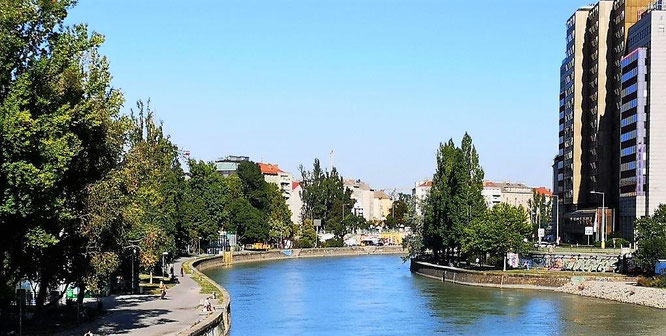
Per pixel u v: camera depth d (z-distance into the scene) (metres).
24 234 54.12
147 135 130.25
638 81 173.88
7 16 51.97
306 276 158.88
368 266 196.00
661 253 127.06
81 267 67.44
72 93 57.56
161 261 127.75
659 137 169.62
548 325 84.94
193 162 197.75
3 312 65.25
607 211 193.00
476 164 158.88
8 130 49.28
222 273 167.25
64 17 56.91
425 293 121.94
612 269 139.75
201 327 62.41
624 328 82.75
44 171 51.16
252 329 81.88
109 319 69.75
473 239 146.75
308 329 82.12
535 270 141.75
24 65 54.56
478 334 78.94
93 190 66.12
